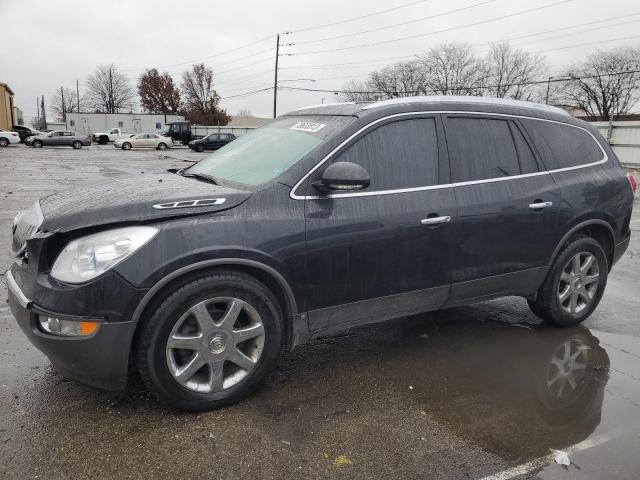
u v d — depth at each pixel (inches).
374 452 107.7
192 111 3272.6
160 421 115.0
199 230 111.8
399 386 135.8
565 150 171.0
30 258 112.3
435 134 144.7
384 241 132.7
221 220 114.6
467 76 2532.0
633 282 240.8
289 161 129.5
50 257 111.3
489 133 154.8
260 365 123.9
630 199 185.0
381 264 133.8
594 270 180.4
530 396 132.7
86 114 2346.2
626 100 2272.4
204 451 105.4
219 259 112.6
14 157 1077.1
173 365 113.4
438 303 148.9
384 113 138.3
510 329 177.9
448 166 144.9
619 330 180.4
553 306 172.2
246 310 119.9
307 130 140.6
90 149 1615.4
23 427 111.2
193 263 110.2
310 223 123.3
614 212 178.4
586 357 157.6
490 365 149.8
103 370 109.3
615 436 116.2
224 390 120.1
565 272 173.5
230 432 112.1
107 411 118.1
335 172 119.8
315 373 141.6
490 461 106.2
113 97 3661.4
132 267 106.0
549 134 168.4
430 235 139.3
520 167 158.9
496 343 165.6
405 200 136.0
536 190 159.2
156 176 152.1
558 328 179.9
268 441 109.5
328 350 157.1
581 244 172.1
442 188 142.7
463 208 144.3
